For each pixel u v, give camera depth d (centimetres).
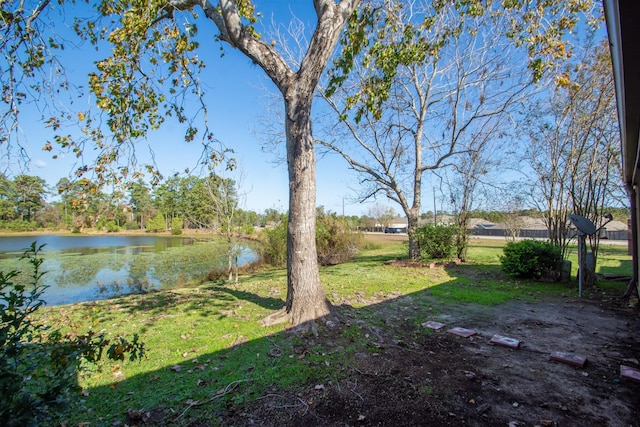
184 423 235
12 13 401
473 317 493
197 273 1331
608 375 307
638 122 323
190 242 2933
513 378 300
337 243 1412
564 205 827
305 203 442
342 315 475
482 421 235
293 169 441
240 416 244
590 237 761
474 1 590
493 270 964
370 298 610
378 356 346
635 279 627
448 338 404
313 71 420
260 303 584
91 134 489
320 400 264
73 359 168
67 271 1398
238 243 1099
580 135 777
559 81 568
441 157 1122
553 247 793
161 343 394
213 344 385
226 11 423
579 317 495
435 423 232
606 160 743
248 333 415
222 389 281
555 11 577
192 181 1997
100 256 1905
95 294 977
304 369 316
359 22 579
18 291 161
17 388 139
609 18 191
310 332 408
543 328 443
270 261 1434
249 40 438
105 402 262
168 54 559
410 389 279
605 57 693
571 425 230
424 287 716
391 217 4791
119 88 519
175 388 284
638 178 568
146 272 1370
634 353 358
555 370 317
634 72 222
